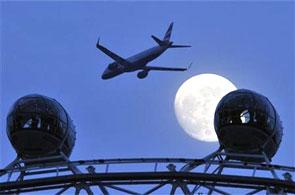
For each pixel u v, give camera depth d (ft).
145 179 423.23
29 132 485.15
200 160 441.27
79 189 424.87
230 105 488.44
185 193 418.72
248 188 424.87
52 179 426.92
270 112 488.85
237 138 484.74
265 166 440.45
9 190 433.07
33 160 475.31
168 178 421.59
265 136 485.15
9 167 475.72
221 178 421.59
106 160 435.12
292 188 422.82
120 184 424.87
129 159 433.89
